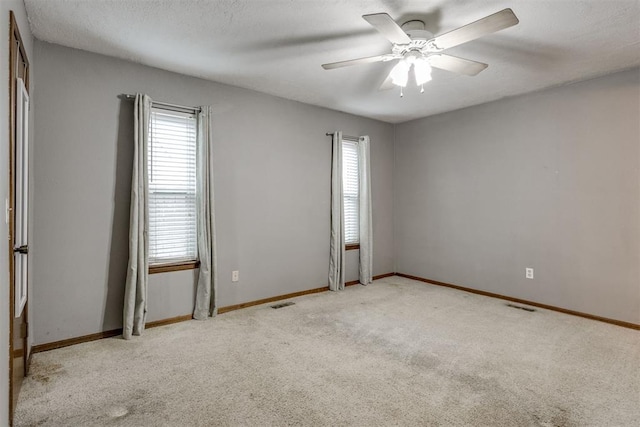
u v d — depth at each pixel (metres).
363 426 1.84
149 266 3.28
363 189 5.05
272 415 1.94
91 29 2.58
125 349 2.79
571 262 3.74
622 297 3.39
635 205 3.32
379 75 3.49
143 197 3.12
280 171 4.23
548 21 2.46
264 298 4.11
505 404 2.05
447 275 4.94
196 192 3.53
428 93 4.06
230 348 2.82
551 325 3.39
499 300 4.26
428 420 1.90
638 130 3.29
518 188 4.17
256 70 3.38
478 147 4.56
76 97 2.91
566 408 2.01
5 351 1.62
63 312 2.86
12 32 1.78
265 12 2.35
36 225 2.74
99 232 3.02
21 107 2.05
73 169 2.90
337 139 4.70
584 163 3.64
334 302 4.15
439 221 5.03
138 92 3.21
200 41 2.78
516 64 3.22
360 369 2.47
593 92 3.57
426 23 2.49
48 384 2.24
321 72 3.42
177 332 3.16
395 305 4.03
